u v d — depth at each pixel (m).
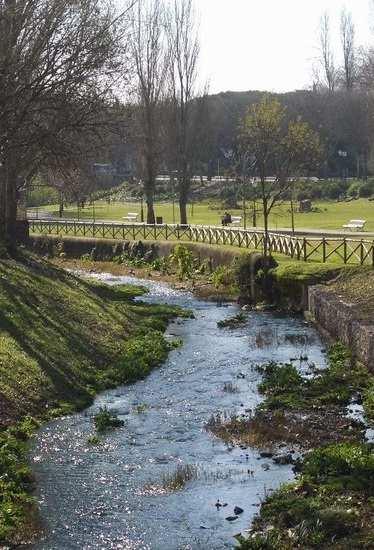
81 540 11.53
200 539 11.52
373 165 81.44
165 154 72.75
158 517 12.30
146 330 27.05
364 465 13.59
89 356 22.06
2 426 15.93
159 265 45.28
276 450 15.27
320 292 28.09
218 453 15.16
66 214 78.31
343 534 11.31
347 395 18.59
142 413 17.86
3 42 21.09
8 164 28.78
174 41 58.16
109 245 50.97
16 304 23.78
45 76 22.02
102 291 34.62
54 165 28.33
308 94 97.12
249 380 20.77
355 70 100.62
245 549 11.08
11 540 11.47
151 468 14.38
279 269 32.53
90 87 24.45
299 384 19.84
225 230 44.34
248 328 28.17
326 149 87.31
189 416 17.58
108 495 13.13
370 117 82.94
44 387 18.56
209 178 91.81
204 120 66.50
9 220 36.59
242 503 12.75
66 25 22.92
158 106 58.97
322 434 15.97
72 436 16.14
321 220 59.69
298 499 12.45
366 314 23.41
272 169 58.94
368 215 62.81
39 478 13.84
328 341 25.11
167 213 74.44
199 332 27.66
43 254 53.62
